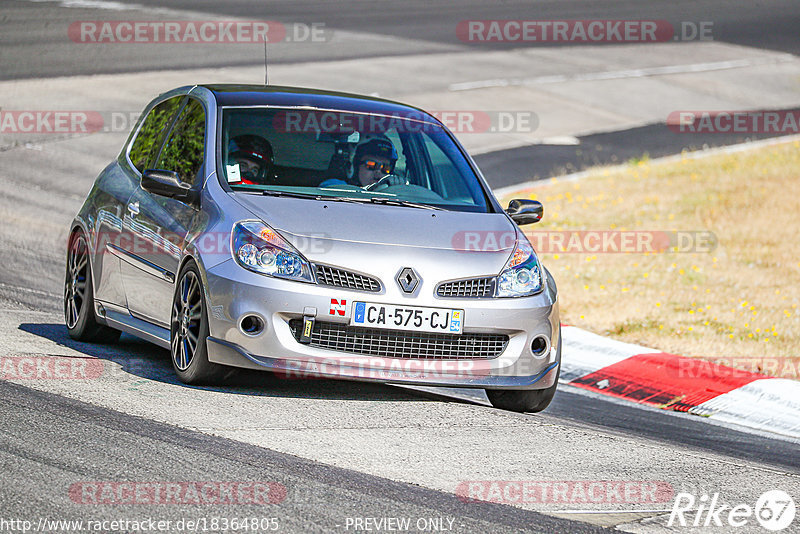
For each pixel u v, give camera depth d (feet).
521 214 89.56
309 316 73.67
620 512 57.41
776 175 223.10
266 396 76.28
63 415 65.46
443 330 75.51
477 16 406.21
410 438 68.59
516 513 55.42
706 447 82.38
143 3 359.46
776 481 67.41
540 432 73.97
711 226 183.73
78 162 191.72
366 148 87.51
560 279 147.74
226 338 74.23
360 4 412.98
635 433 85.40
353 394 80.64
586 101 294.87
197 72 269.85
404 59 319.88
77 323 93.45
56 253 138.51
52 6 340.39
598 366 109.81
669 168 228.22
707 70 351.05
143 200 86.84
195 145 86.28
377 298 74.38
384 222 79.00
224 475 56.65
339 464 60.95
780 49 393.29
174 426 65.31
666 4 465.06
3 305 108.58
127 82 252.21
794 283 149.79
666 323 126.72
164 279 81.35
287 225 76.43
